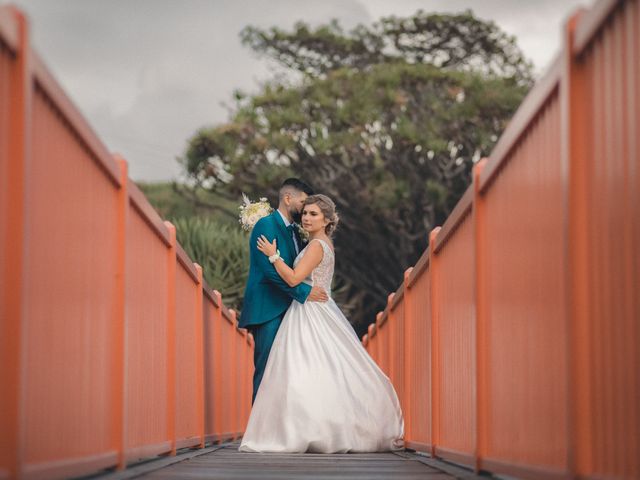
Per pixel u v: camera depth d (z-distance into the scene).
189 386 7.69
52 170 3.62
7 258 3.11
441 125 25.78
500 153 4.48
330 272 7.49
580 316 3.21
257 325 7.91
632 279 2.78
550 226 3.60
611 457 2.99
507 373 4.45
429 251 6.89
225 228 19.19
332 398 7.06
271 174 25.33
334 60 32.84
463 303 5.61
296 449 6.98
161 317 6.33
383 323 11.75
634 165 2.75
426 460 6.21
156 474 4.74
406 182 24.98
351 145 25.05
